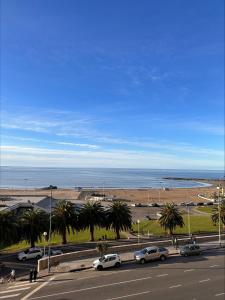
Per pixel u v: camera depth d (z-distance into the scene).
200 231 91.06
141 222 112.38
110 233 93.62
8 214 69.12
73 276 46.25
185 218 119.44
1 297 37.94
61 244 77.19
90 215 80.50
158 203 182.50
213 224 104.12
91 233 81.62
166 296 36.91
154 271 47.72
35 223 72.69
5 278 48.06
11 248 80.06
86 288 40.34
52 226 77.50
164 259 54.72
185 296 36.84
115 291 38.91
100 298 36.59
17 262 61.25
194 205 172.25
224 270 47.78
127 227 83.81
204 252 60.72
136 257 52.81
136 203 177.88
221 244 67.44
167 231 92.50
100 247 56.12
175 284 41.31
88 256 58.19
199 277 44.28
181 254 57.66
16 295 38.50
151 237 83.88
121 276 45.44
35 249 64.00
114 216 82.31
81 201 167.62
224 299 35.88
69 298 36.84
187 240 67.88
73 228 79.88
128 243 75.19
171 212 85.94
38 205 123.56
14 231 68.88
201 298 36.19
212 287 40.00
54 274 47.81
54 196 197.38
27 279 46.09
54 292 39.16
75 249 70.50
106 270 49.06
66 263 53.72
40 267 50.53
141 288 39.88
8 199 139.75
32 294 38.72
